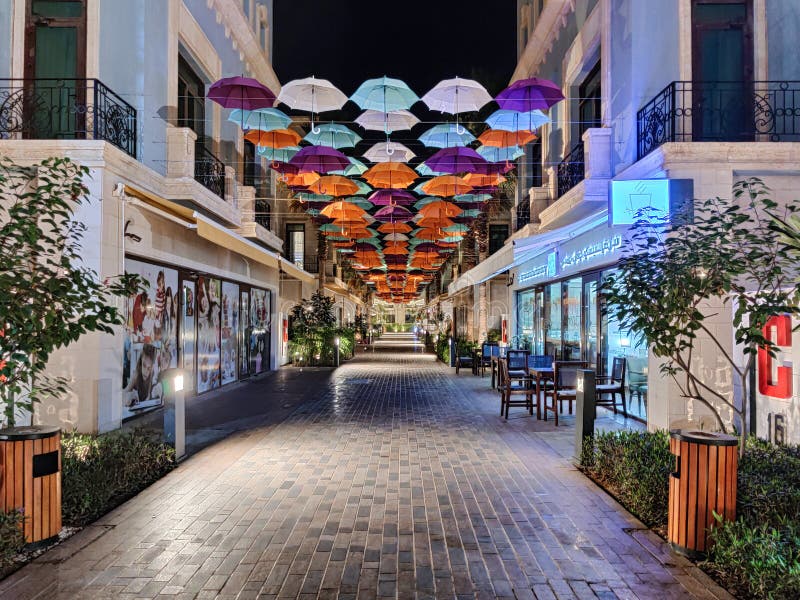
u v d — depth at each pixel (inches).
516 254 542.0
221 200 480.1
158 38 407.2
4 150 308.2
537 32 562.9
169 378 271.7
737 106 342.6
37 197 177.2
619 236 382.3
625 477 211.5
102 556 163.0
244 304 655.1
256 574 151.9
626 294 193.9
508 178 697.6
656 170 320.2
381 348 1487.5
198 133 516.7
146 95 386.6
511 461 275.3
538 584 146.4
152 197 333.1
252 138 455.5
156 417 388.2
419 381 648.4
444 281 1486.2
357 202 665.6
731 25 345.4
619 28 383.2
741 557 142.6
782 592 126.8
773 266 186.1
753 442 227.0
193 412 421.7
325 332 858.1
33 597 138.9
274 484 236.4
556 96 381.4
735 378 294.0
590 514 199.0
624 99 373.7
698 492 161.2
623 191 305.9
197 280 503.2
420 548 169.3
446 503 211.3
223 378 581.9
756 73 341.1
